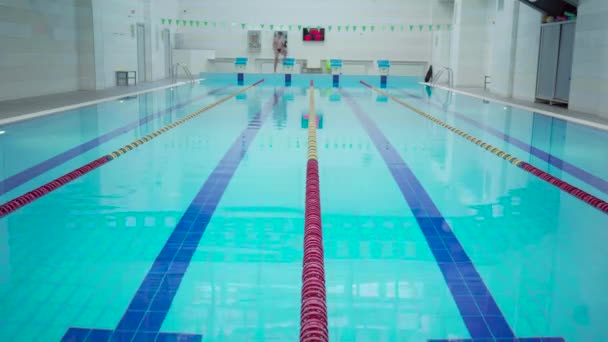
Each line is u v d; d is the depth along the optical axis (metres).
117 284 2.35
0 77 8.41
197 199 3.70
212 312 2.11
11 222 3.17
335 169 4.65
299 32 18.86
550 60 9.84
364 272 2.52
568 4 9.52
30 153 4.98
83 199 3.65
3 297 2.21
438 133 6.68
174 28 18.25
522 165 4.83
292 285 2.37
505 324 2.04
